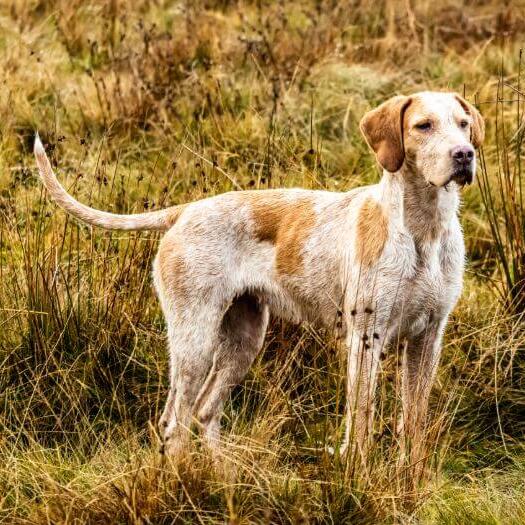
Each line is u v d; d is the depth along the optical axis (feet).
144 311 27.84
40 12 49.67
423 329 23.53
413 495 21.49
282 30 44.86
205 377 26.50
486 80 41.81
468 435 25.80
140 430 25.59
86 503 20.98
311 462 23.85
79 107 39.50
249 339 26.12
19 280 28.43
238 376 26.12
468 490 22.50
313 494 21.30
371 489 21.09
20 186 32.65
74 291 27.91
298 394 26.48
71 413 25.55
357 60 44.50
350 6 49.21
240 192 25.66
